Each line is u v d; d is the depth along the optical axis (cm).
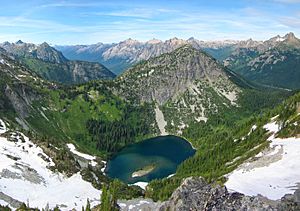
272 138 19225
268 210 7919
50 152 19825
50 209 13188
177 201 9562
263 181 12619
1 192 13562
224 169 18462
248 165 16188
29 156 18500
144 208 13462
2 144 18912
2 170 15462
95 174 19575
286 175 13225
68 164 18900
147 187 19462
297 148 16112
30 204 13538
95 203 14750
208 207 8794
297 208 8175
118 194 15100
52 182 16588
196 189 9712
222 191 9175
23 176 15775
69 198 14975
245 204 8412
